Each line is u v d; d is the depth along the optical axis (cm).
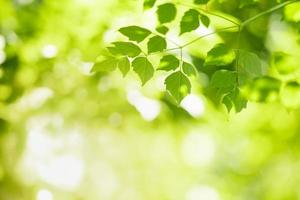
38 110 734
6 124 732
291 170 1055
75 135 765
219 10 612
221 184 1385
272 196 1095
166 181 962
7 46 691
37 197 775
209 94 691
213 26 584
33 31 696
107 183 819
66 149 776
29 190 775
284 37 698
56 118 745
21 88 707
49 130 752
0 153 754
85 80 707
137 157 830
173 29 576
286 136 961
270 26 703
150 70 418
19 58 695
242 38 694
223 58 431
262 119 929
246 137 1027
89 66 684
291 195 1076
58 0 681
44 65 694
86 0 656
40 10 696
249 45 705
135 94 689
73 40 670
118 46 413
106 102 722
